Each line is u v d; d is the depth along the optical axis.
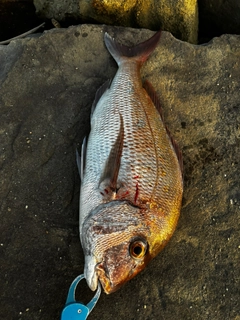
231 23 0.74
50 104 0.59
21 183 0.54
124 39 0.64
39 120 0.58
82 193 0.49
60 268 0.52
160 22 0.69
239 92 0.63
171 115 0.60
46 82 0.60
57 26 0.73
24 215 0.53
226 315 0.51
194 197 0.56
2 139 0.56
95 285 0.44
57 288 0.51
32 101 0.59
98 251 0.44
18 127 0.57
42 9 0.74
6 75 0.59
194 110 0.61
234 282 0.53
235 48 0.65
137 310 0.51
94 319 0.50
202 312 0.51
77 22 0.73
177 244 0.54
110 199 0.46
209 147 0.59
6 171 0.55
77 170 0.56
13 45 0.62
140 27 0.70
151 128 0.51
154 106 0.55
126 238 0.44
